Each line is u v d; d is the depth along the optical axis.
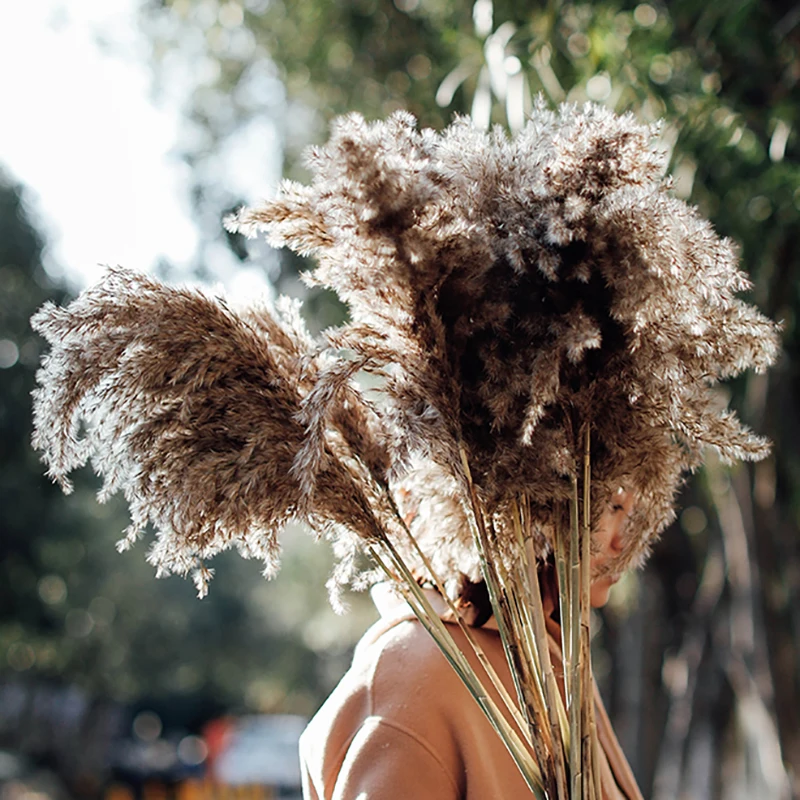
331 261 1.66
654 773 9.18
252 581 35.41
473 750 1.69
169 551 1.63
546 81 4.42
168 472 1.60
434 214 1.53
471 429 1.62
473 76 5.40
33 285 16.58
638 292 1.51
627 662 9.55
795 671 6.21
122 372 1.59
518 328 1.58
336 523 1.67
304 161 1.52
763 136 4.47
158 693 34.12
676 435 1.75
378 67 7.76
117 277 1.63
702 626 8.77
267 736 22.88
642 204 1.52
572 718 1.59
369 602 12.97
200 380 1.61
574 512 1.63
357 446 1.70
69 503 18.22
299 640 34.81
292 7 8.01
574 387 1.62
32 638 21.53
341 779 1.67
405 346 1.61
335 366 1.55
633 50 4.54
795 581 6.19
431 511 1.76
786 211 4.53
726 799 9.57
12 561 17.94
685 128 4.25
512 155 1.61
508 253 1.53
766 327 1.65
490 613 1.85
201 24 8.91
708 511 8.38
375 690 1.74
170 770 30.44
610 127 1.58
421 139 1.61
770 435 5.77
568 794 1.59
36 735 29.39
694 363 1.64
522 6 4.77
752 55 4.50
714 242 1.59
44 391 1.63
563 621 1.64
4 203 16.25
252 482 1.57
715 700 8.62
